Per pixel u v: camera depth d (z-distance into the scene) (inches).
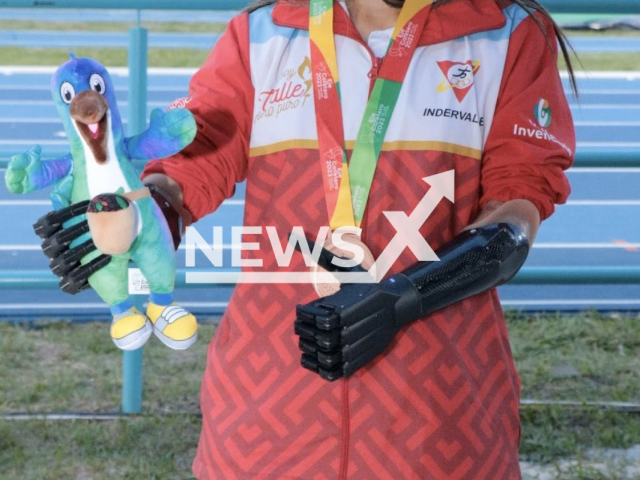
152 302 76.7
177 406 174.2
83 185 72.3
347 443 76.8
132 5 153.3
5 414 170.7
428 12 79.0
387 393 76.5
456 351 77.7
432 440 76.3
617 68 690.8
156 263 74.6
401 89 77.5
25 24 766.5
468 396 77.8
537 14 84.0
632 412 169.6
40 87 596.4
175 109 73.4
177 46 711.1
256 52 82.1
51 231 71.1
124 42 719.7
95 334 216.2
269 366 79.7
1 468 150.8
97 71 72.0
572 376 191.0
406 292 71.6
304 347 70.7
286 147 79.4
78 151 71.8
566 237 346.6
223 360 82.2
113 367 195.9
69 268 71.5
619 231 354.6
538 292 273.0
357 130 77.5
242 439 80.0
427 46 79.0
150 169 82.4
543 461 152.6
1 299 255.8
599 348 206.4
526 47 81.0
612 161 153.6
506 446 80.4
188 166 81.4
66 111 71.0
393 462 76.3
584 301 264.7
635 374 191.9
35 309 246.8
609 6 147.4
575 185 419.5
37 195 385.1
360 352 69.7
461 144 78.1
